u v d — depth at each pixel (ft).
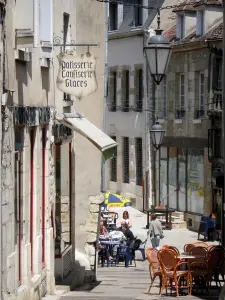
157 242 183.21
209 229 225.76
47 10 102.37
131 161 296.92
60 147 125.59
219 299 110.52
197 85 255.50
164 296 117.70
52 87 116.78
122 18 304.09
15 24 92.63
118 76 306.55
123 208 278.05
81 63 108.47
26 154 100.01
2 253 87.97
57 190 123.65
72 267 135.13
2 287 87.86
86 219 143.23
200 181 250.16
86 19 144.97
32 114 101.50
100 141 119.65
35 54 104.58
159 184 275.80
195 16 262.67
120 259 181.47
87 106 147.23
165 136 270.87
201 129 250.37
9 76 90.22
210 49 243.60
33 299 102.01
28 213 101.96
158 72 111.86
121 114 304.30
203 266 120.16
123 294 119.85
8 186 90.79
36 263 105.60
